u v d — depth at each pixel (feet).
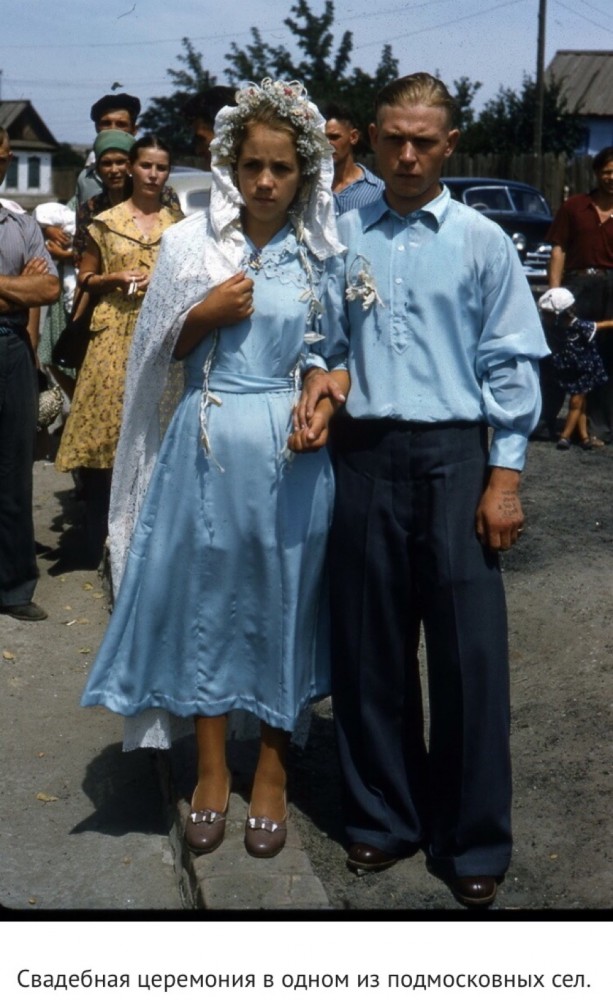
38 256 18.80
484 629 10.87
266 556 11.38
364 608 11.23
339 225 11.09
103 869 12.80
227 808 12.18
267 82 10.96
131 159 19.51
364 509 11.02
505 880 11.84
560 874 11.93
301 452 10.89
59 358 20.21
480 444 10.94
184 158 75.46
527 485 23.97
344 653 11.48
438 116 10.44
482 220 10.75
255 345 11.26
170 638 11.76
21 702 16.72
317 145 10.95
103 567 20.33
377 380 10.82
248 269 11.24
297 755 14.30
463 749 11.06
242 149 10.98
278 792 11.85
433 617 11.01
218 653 11.69
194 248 11.31
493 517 10.71
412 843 11.82
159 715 12.20
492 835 11.22
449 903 11.28
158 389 11.79
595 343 26.86
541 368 27.17
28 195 131.13
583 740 14.35
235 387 11.33
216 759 11.98
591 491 23.54
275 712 11.56
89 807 14.10
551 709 15.17
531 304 10.85
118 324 19.33
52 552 22.08
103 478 20.65
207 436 11.31
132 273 18.94
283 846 11.79
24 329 18.62
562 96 109.81
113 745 15.55
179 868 12.44
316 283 11.18
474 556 10.83
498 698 11.00
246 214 11.35
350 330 11.12
